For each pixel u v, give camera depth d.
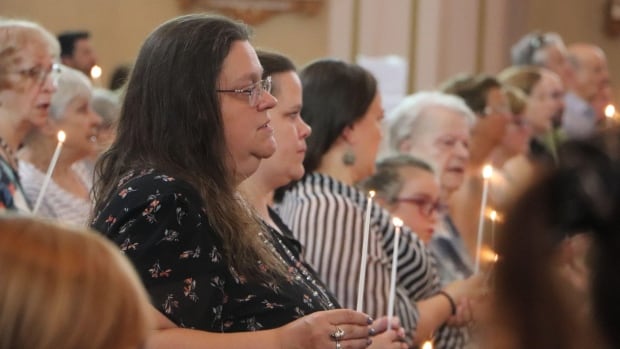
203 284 4.42
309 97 6.54
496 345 2.60
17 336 2.58
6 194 6.11
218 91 4.62
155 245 4.35
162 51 4.65
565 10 18.72
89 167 7.81
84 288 2.61
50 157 7.41
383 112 6.71
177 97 4.59
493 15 17.77
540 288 2.56
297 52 17.97
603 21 18.78
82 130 7.44
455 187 8.30
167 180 4.45
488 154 9.40
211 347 4.30
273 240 5.13
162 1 17.91
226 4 17.83
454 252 8.11
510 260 2.59
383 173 7.34
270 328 4.62
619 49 18.80
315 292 5.01
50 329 2.58
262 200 5.74
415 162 7.41
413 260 6.60
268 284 4.65
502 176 7.74
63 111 7.38
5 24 6.57
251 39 4.84
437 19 17.64
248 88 4.65
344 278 6.16
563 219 2.57
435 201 7.33
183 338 4.29
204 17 4.74
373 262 6.25
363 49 17.73
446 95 8.70
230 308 4.57
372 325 4.79
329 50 17.80
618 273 2.53
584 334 2.54
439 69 17.70
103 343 2.60
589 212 2.55
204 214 4.46
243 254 4.57
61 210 7.27
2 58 6.48
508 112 9.46
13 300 2.58
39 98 6.52
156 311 4.32
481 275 6.67
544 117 10.93
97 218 4.47
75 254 2.64
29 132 7.35
